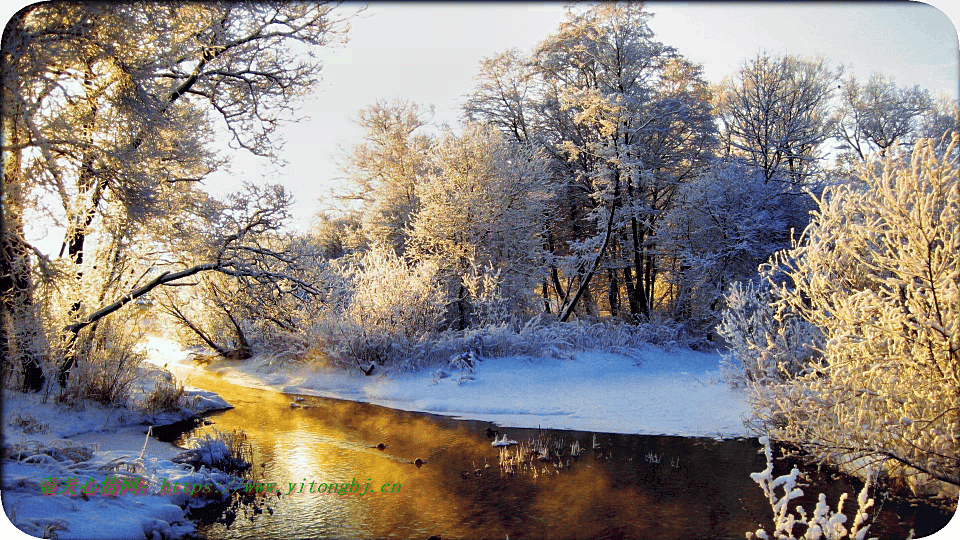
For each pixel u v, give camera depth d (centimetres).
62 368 955
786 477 433
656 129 2258
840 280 717
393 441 952
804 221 2186
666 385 1343
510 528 600
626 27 2209
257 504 672
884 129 2520
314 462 834
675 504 660
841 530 408
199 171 1155
